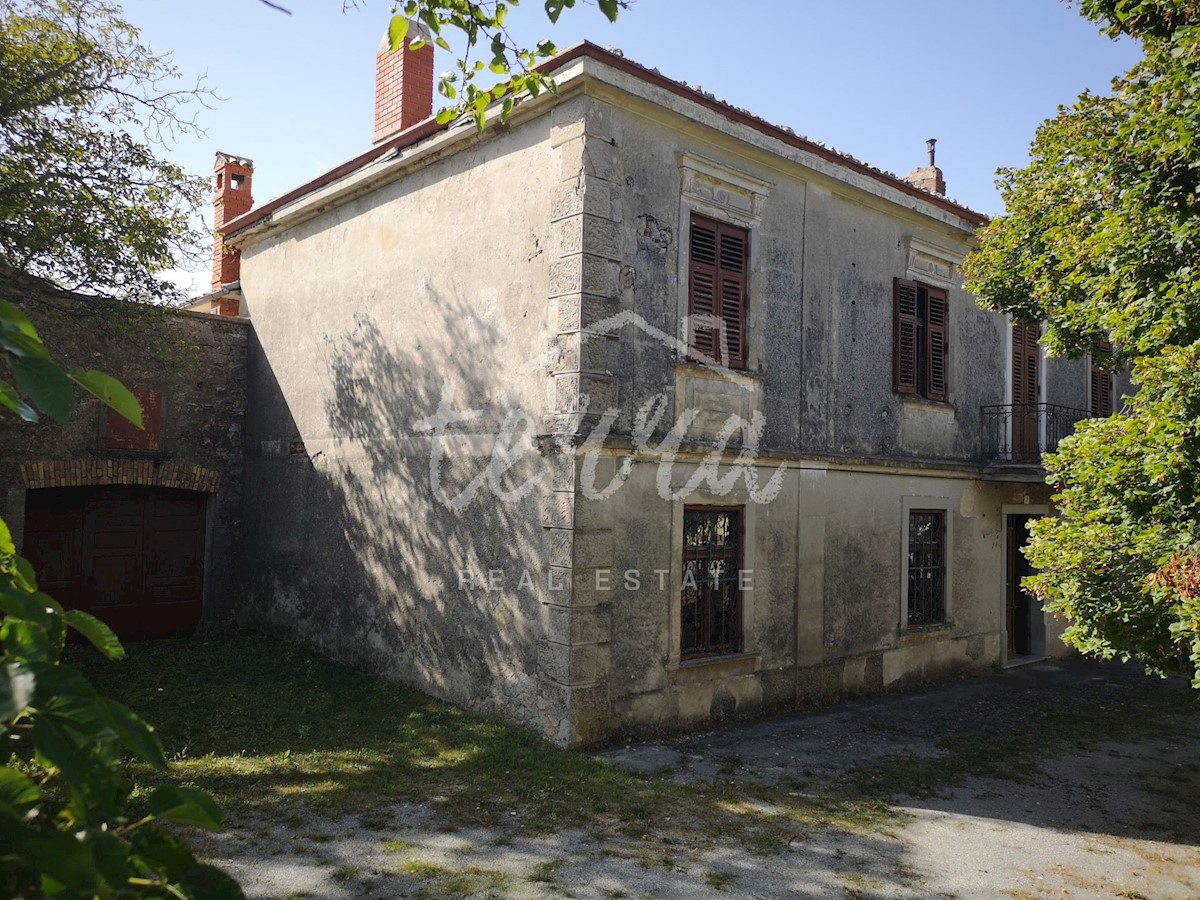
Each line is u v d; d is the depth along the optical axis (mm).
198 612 12570
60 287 9633
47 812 1581
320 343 11523
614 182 8172
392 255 10375
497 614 8539
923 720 9594
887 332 11148
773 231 9727
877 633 10836
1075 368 14328
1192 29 5441
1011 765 8055
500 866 5324
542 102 8297
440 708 8820
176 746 7352
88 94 8953
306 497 11586
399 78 11766
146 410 11906
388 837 5676
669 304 8664
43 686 1430
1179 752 8680
